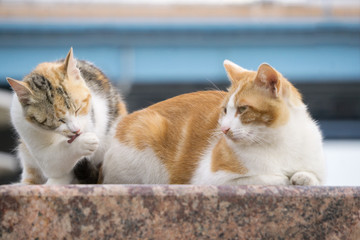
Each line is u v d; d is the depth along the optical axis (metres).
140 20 11.42
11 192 3.22
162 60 11.18
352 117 11.54
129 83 11.06
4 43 10.95
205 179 4.43
